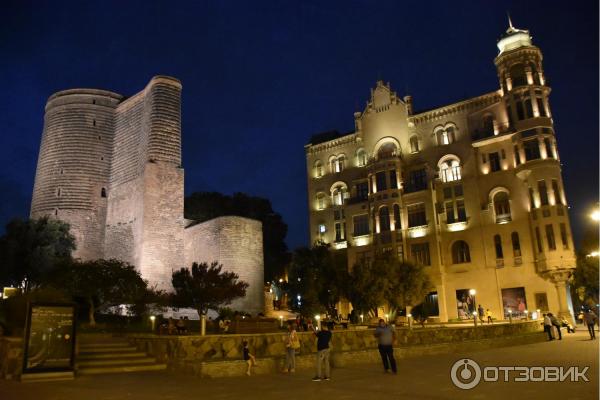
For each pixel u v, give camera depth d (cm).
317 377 1644
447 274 5812
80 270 3841
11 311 2500
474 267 5656
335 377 1700
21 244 5144
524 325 3638
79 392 1455
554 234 5131
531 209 5347
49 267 4884
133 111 6569
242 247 5772
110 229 6359
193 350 2055
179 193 6044
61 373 1745
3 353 1875
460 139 6075
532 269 5297
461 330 2984
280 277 8188
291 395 1345
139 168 6119
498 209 5688
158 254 5703
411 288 4897
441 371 1770
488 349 2694
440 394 1286
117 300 3994
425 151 6291
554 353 2303
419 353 2352
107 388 1528
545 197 5275
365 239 6431
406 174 6378
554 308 5091
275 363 1917
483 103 5988
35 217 6353
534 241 5306
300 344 2327
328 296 5269
